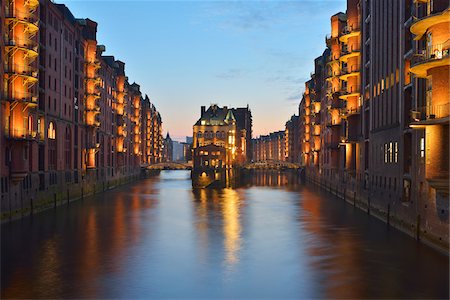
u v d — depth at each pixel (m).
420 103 38.09
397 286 27.62
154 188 109.88
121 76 115.25
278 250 37.50
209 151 126.56
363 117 61.25
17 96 50.53
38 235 43.56
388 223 49.00
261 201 77.38
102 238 42.41
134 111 145.12
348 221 52.66
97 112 84.75
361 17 63.47
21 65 51.31
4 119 48.28
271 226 49.66
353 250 37.06
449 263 32.31
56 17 66.44
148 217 56.88
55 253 36.16
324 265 32.66
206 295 26.31
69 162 73.38
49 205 62.59
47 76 62.34
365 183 61.69
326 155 103.06
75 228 47.75
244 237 43.22
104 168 99.56
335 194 87.69
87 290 26.92
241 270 31.45
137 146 147.00
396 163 46.00
